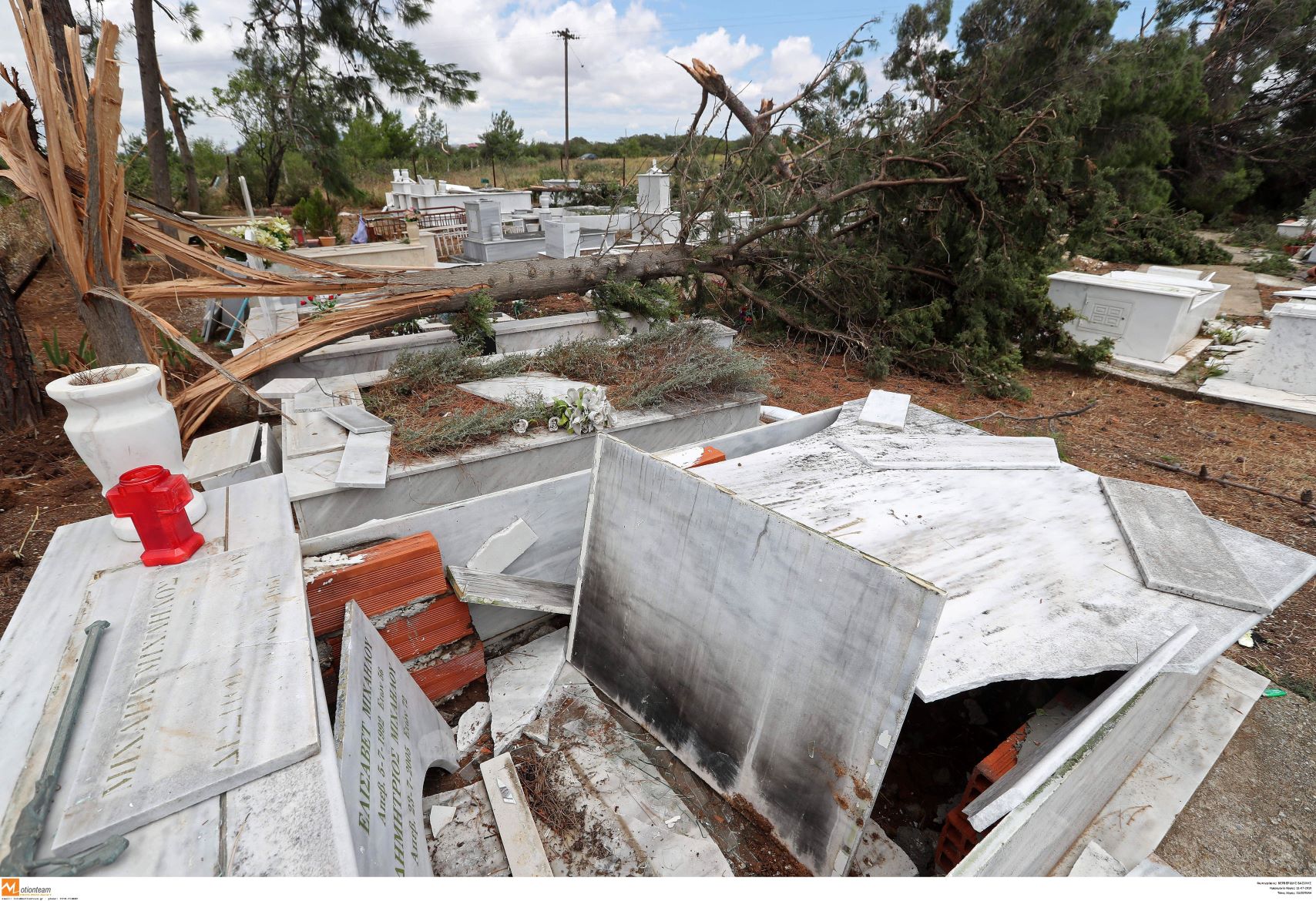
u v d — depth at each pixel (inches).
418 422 165.2
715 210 311.6
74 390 87.2
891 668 73.9
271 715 62.3
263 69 574.9
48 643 72.6
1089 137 599.8
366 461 139.6
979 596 93.7
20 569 143.9
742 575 91.4
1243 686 126.4
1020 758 84.0
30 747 58.4
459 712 116.1
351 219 642.2
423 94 553.0
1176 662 81.6
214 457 144.7
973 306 332.2
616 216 510.0
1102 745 82.5
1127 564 103.9
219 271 204.8
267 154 781.9
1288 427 270.5
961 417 277.9
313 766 59.5
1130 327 348.5
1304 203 721.0
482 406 178.7
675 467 101.0
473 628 120.3
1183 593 95.0
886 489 129.4
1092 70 478.6
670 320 311.1
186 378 251.1
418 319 263.6
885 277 327.3
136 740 59.3
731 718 94.6
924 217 339.9
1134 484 132.3
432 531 123.6
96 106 157.5
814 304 368.5
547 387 193.0
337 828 54.2
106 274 174.9
